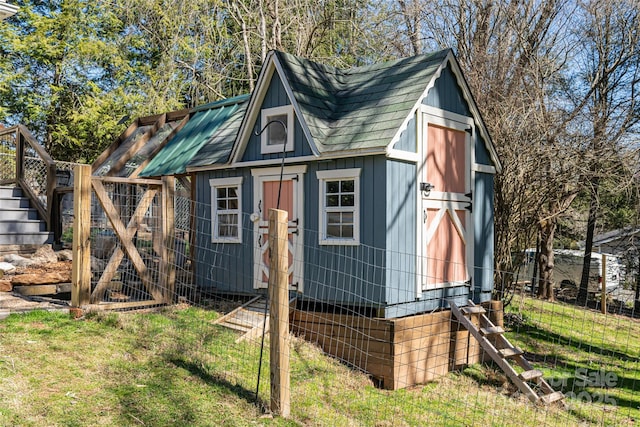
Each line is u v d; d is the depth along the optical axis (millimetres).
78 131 24484
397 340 9039
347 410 7328
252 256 11195
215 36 24922
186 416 6000
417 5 18938
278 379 6422
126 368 6980
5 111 23047
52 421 5488
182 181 13859
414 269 9914
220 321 9586
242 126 11109
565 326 15070
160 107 23641
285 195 10641
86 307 8805
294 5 22484
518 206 14633
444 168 10914
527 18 17172
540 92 15305
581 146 14742
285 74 10430
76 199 8844
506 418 8180
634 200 17031
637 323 16516
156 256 10547
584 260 20688
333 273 9914
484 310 10781
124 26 26828
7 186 12688
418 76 10531
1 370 6352
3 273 9758
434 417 7746
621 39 17906
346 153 9539
